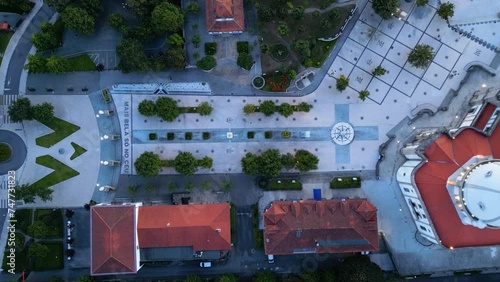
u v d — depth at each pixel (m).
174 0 88.94
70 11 83.00
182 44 89.19
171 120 87.75
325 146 90.75
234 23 85.62
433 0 89.62
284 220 82.06
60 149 90.62
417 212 85.31
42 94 90.50
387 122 90.56
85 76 90.38
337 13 86.62
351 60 90.31
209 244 83.31
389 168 90.44
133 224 81.12
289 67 90.12
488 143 77.19
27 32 90.19
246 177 90.69
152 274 90.00
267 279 85.12
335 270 88.38
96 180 90.62
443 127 84.44
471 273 89.56
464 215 74.69
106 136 89.69
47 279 89.44
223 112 90.81
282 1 87.44
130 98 90.44
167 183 90.31
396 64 90.19
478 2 89.50
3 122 90.31
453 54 89.81
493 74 88.94
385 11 84.94
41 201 90.19
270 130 90.81
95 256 81.00
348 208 82.62
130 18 89.88
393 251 90.12
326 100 90.69
